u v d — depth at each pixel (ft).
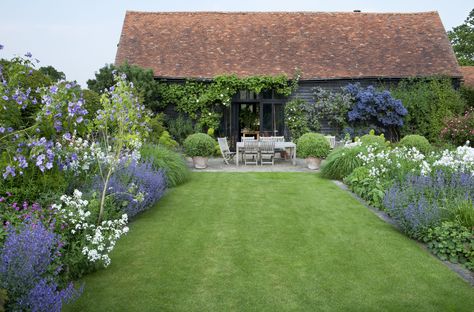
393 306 13.33
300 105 62.80
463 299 13.83
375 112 61.05
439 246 17.84
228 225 22.56
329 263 17.01
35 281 11.51
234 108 64.95
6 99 15.44
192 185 34.71
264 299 13.79
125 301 13.61
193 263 16.96
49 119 15.67
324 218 24.21
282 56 66.39
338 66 64.80
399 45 68.54
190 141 45.91
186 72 63.46
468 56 127.54
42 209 16.29
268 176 39.99
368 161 33.88
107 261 15.96
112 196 21.94
